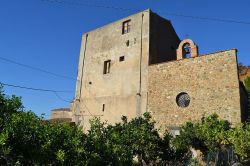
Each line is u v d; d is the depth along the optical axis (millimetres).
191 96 18766
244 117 17500
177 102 19359
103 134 10055
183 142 14398
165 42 24125
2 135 5695
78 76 26344
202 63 18938
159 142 12938
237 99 16938
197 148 15086
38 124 6809
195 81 18891
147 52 21969
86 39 27281
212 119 15039
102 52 25281
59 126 7156
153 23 23266
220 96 17609
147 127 12852
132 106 21406
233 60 17750
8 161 5984
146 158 12398
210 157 14961
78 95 25609
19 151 6195
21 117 6430
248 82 27828
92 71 25438
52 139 6641
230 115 16906
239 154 13102
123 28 24641
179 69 19859
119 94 22594
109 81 23719
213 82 18141
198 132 14625
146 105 20625
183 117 18656
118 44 24219
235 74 17422
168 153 13133
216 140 14141
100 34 26188
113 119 22250
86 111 24500
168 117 19312
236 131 13594
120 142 10383
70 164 6664
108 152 8398
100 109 23469
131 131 12492
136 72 22094
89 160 7094
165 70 20516
